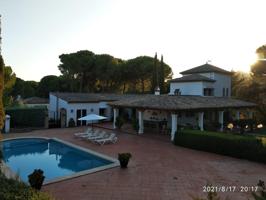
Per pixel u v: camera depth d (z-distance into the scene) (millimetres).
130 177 14664
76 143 24875
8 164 20062
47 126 36031
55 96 40031
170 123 32531
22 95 65625
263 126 36750
